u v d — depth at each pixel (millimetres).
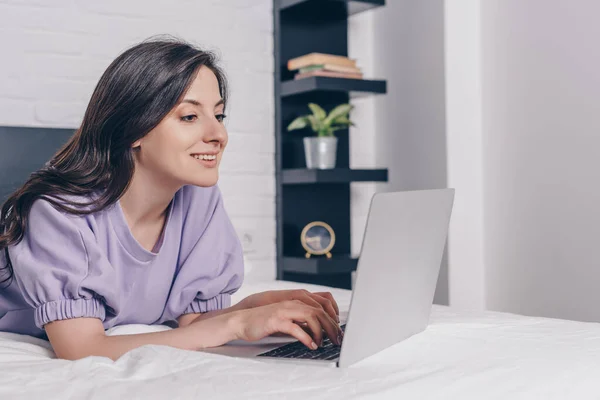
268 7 3414
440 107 3352
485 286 3359
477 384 996
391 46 3617
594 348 1213
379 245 1081
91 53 2982
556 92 3021
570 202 2961
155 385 960
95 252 1308
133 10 3072
